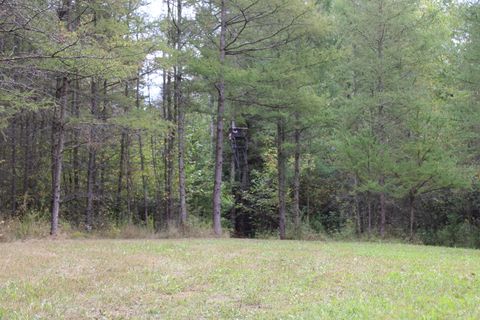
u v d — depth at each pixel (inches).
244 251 499.5
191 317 225.5
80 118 641.0
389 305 239.1
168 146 954.7
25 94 499.8
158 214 1008.2
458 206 995.9
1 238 605.0
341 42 876.6
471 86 795.4
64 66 528.4
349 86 968.9
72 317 223.1
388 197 957.2
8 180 853.2
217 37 784.9
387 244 694.5
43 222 705.6
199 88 778.8
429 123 765.3
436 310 228.7
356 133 827.4
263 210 1167.0
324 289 288.7
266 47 768.9
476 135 757.9
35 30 415.2
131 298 264.2
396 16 796.0
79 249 486.9
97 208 965.2
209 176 1205.1
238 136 1182.9
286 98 757.9
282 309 238.7
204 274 343.9
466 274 346.6
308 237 900.6
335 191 1146.7
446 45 890.1
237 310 237.0
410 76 831.7
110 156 932.0
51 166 757.9
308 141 930.7
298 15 721.6
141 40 610.5
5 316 219.6
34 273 336.8
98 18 672.4
